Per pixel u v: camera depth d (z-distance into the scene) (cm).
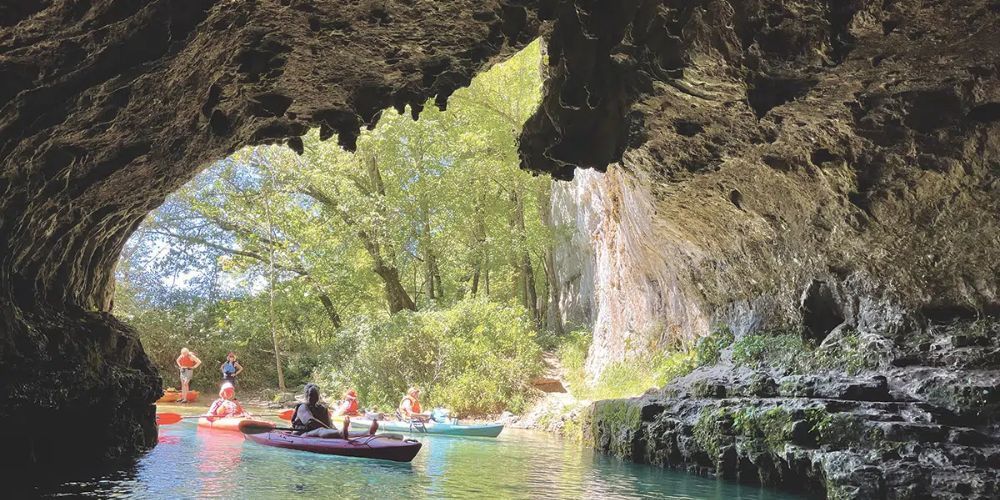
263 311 2423
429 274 2683
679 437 997
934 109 732
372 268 2594
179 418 1498
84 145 680
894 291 930
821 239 997
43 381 712
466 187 2500
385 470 961
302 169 2334
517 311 2133
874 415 760
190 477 842
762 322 1201
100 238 902
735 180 1029
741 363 1123
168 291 2597
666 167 1060
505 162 2477
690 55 743
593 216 2227
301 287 2400
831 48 671
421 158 2495
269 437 1171
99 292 987
